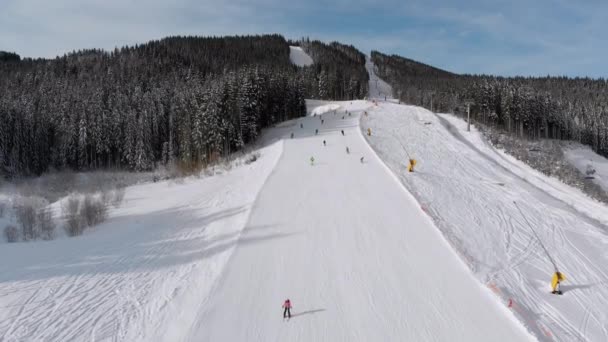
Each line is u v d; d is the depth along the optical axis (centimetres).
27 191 5575
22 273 2297
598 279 2216
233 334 1638
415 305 1808
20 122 7244
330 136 5869
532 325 1688
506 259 2366
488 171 4503
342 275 2058
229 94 6719
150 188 5144
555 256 2492
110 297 2034
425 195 3291
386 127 6372
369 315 1741
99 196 4384
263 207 3039
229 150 6512
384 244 2391
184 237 2889
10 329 1758
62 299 2009
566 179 4756
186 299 1970
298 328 1662
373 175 3800
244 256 2289
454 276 2055
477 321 1705
